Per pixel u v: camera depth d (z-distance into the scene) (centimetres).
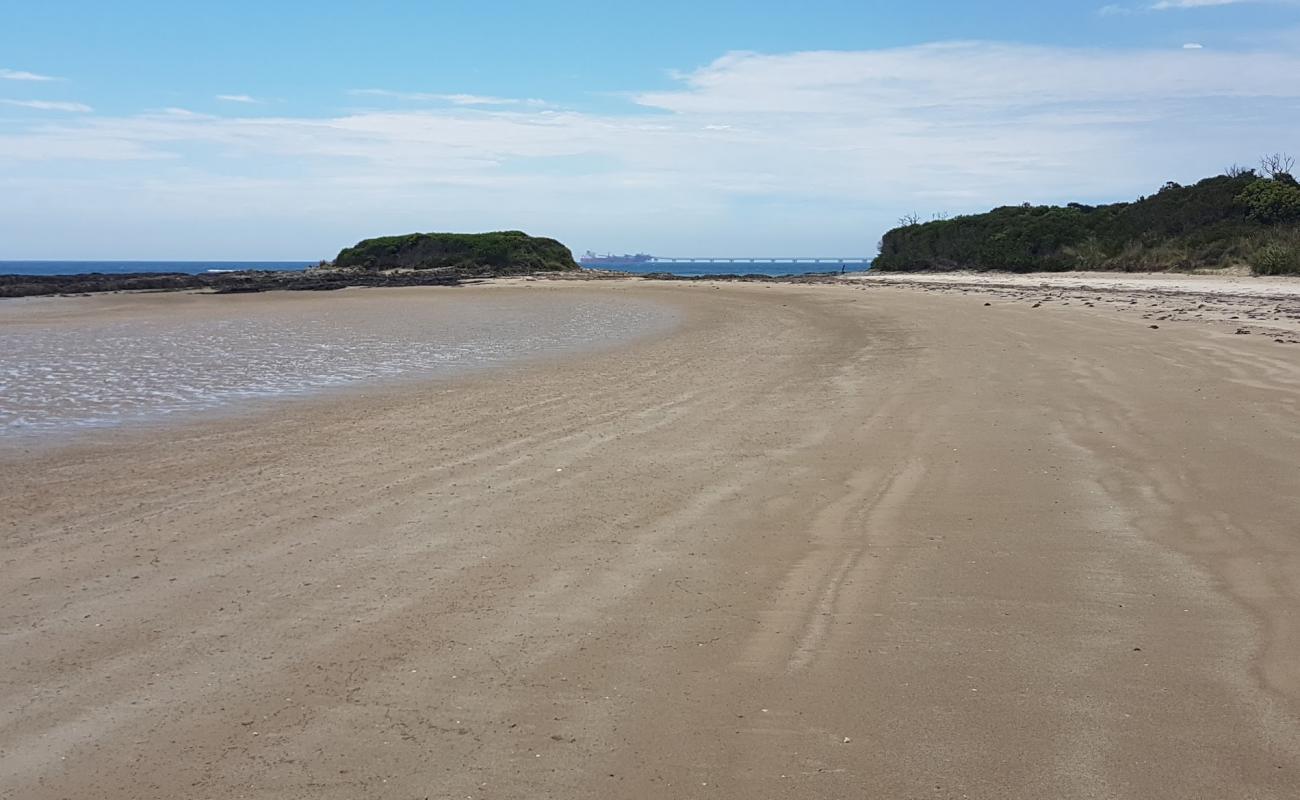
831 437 819
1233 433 745
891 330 1758
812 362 1359
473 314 2775
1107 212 4319
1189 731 323
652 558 520
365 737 335
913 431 823
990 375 1102
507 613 446
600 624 431
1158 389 944
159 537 588
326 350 1777
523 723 343
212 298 3834
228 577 507
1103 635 402
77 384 1331
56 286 4416
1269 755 307
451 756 322
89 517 643
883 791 296
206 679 384
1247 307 1844
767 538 549
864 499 622
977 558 502
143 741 337
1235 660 374
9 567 538
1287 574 460
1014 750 316
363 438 905
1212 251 3338
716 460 752
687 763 314
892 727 333
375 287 4694
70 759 327
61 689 379
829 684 366
